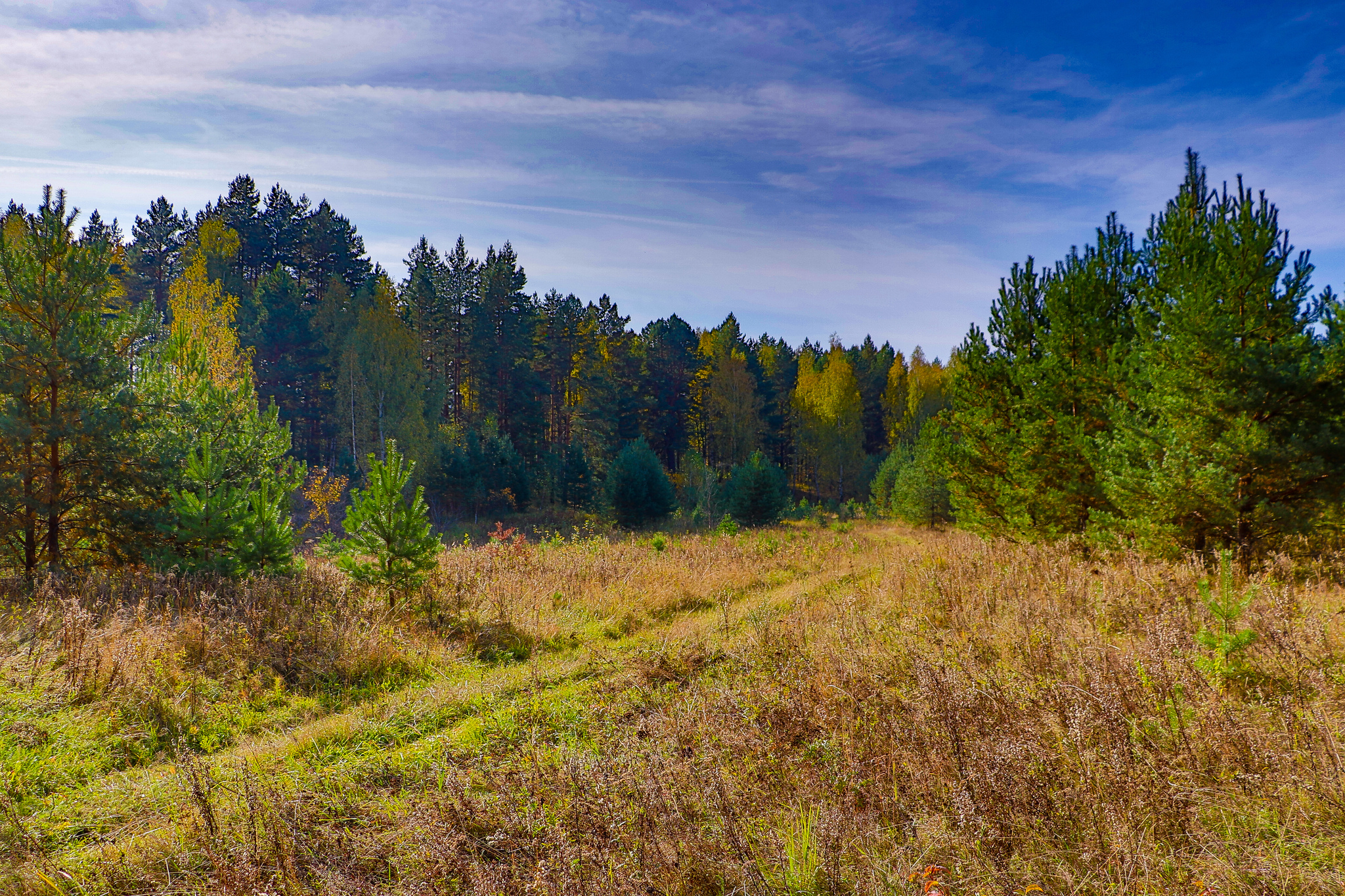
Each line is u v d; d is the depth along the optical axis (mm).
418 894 3559
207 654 7441
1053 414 13492
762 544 19062
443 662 8227
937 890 3303
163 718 6035
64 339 10984
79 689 6152
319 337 47250
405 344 44625
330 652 7906
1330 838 3506
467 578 11773
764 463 38562
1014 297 15523
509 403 57531
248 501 11547
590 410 59188
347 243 63594
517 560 14258
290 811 4316
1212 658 5469
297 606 9469
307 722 6398
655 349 70625
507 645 9070
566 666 8039
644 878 3609
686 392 71812
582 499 43062
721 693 6016
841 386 59344
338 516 35719
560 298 72500
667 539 21297
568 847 3682
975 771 4176
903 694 5812
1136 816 3717
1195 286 9555
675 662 7820
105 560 11805
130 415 11977
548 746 5629
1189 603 7629
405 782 5074
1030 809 3848
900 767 4555
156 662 6934
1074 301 13414
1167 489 9625
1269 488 9547
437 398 46938
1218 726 4367
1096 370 12781
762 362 78062
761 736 5340
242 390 16219
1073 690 4914
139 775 5129
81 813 4504
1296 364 9109
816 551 18547
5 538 10820
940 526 29797
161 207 60406
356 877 3756
